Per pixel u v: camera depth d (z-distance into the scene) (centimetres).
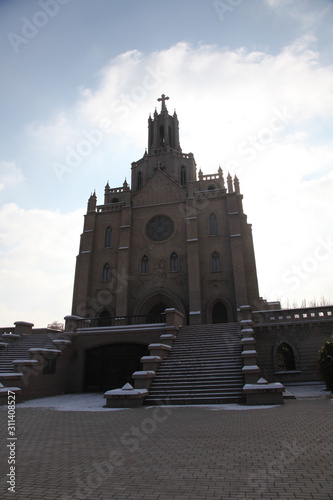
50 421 1141
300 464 581
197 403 1534
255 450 680
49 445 782
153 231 3997
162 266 3791
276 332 2556
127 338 2578
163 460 640
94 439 841
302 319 2541
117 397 1534
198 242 3706
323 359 1673
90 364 2648
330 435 777
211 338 2334
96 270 3975
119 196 4853
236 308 3347
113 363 2619
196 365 1911
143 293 3731
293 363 2494
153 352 2045
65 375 2492
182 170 4975
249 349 1920
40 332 3180
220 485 502
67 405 1666
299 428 867
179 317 2680
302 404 1345
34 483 530
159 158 4934
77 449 741
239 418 1075
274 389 1416
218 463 607
